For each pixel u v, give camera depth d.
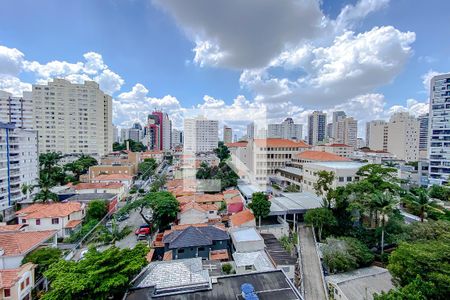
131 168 75.56
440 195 47.34
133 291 17.14
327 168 45.19
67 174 69.62
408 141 108.88
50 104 91.12
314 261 28.02
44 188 43.97
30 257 23.72
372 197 29.69
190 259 21.97
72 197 48.72
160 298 16.28
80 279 15.68
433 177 65.00
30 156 54.00
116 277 16.30
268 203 34.41
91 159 82.94
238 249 27.28
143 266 19.27
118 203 52.50
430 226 27.41
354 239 29.36
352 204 31.31
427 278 18.42
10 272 20.56
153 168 87.88
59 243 33.28
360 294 21.56
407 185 54.69
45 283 23.52
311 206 38.84
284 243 30.66
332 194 34.56
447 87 62.66
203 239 28.53
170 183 58.38
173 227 33.84
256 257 25.31
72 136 94.25
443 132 63.25
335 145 92.19
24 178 51.84
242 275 19.00
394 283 21.59
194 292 16.94
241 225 33.88
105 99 109.88
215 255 28.02
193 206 39.22
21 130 51.28
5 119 91.38
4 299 19.56
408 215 37.56
